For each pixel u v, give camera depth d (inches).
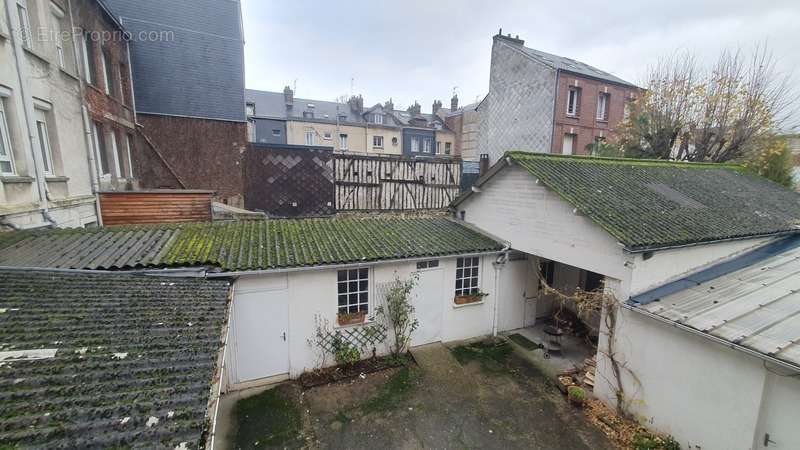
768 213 333.7
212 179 615.8
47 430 91.1
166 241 286.8
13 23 255.8
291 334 287.6
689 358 215.0
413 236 360.8
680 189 353.7
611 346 261.0
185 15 591.5
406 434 235.5
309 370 297.9
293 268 270.8
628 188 329.4
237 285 265.7
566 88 735.1
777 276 255.1
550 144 743.1
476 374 305.4
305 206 550.3
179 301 189.8
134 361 129.2
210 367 131.5
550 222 311.1
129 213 403.5
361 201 575.8
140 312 171.0
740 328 197.3
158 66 575.2
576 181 321.4
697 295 239.9
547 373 309.3
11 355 123.0
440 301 346.3
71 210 331.3
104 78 438.3
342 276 301.4
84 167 364.8
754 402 187.2
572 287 416.2
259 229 343.3
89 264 225.5
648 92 611.5
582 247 280.1
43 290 183.8
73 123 345.7
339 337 303.6
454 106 1539.1
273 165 531.8
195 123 599.5
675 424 223.9
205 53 604.1
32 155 274.1
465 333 365.1
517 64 806.5
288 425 240.2
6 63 249.3
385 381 291.4
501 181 366.6
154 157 577.9
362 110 1499.8
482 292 366.3
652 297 242.4
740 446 193.6
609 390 265.4
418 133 1427.2
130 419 99.6
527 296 397.1
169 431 97.3
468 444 228.5
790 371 171.0
